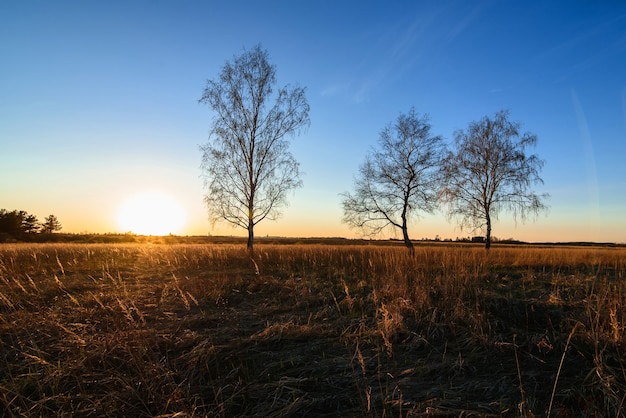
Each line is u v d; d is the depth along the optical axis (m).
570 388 3.62
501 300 6.66
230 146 19.28
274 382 3.85
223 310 6.88
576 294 7.05
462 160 23.52
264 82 19.62
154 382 3.77
